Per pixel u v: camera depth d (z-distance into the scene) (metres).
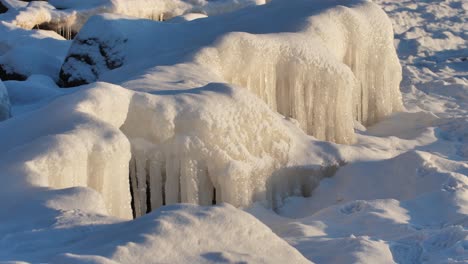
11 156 6.79
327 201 8.83
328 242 6.70
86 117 7.38
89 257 4.60
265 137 8.71
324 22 11.86
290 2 12.66
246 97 8.66
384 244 6.55
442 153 10.86
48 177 6.71
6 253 5.04
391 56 12.55
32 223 5.73
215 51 10.63
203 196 8.23
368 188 8.85
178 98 8.35
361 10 12.38
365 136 11.28
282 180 8.83
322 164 9.09
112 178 7.07
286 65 10.86
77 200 6.13
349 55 12.12
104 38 12.48
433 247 6.57
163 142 8.10
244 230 5.14
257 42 10.75
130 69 11.12
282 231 7.42
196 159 8.14
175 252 4.82
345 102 10.95
